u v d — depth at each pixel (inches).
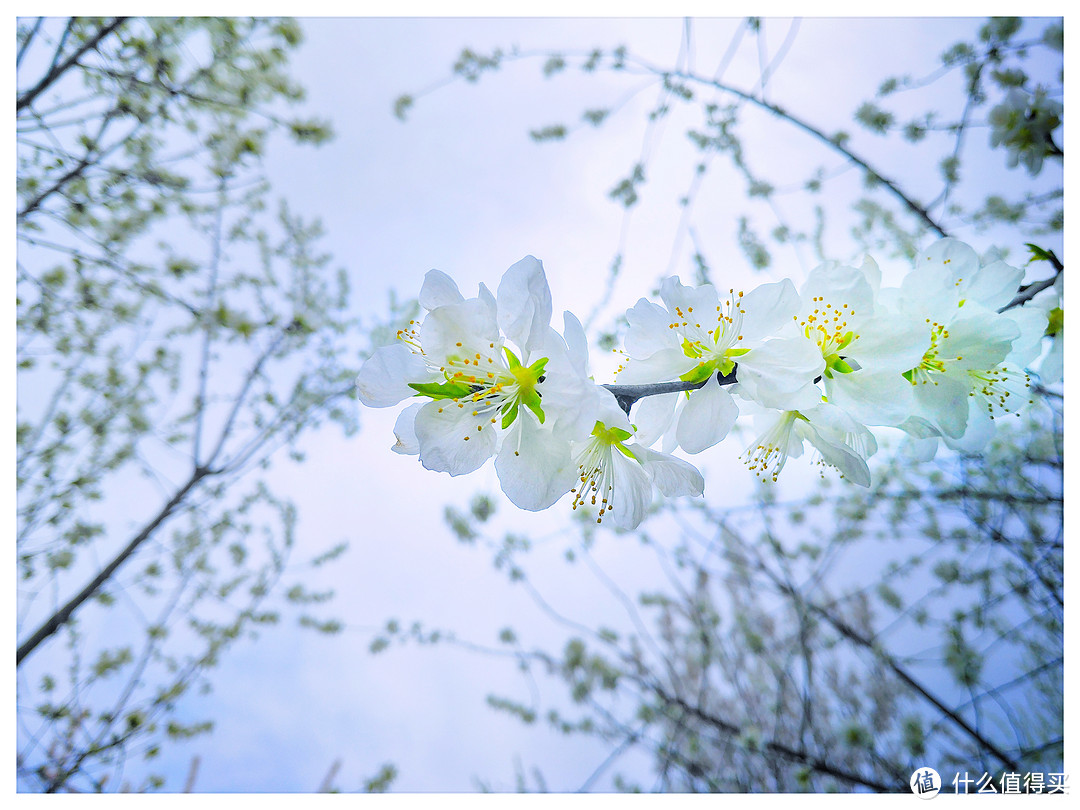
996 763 14.9
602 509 6.7
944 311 7.0
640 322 6.9
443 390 6.3
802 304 6.8
